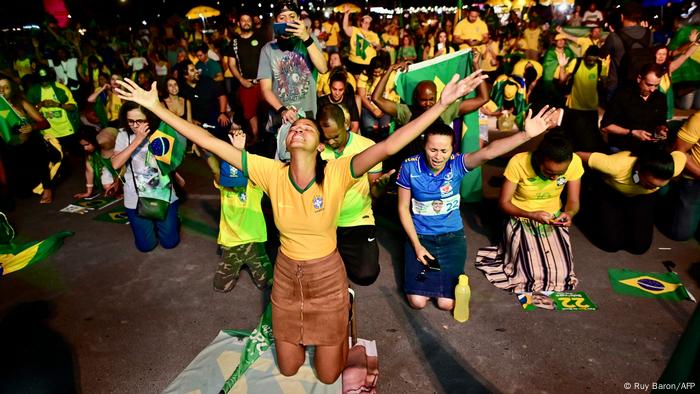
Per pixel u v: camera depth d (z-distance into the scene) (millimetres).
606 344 3025
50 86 6289
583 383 2717
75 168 7062
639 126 4641
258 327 3072
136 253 4438
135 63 10719
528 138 2432
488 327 3223
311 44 3859
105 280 3975
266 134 5535
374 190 4043
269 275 3762
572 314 3336
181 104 6055
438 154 3072
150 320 3416
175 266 4180
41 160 5633
